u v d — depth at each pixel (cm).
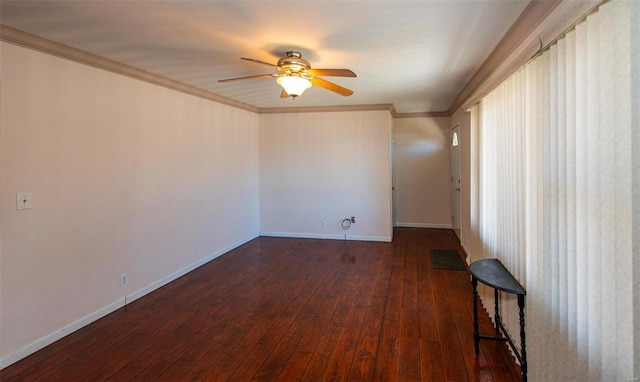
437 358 232
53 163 255
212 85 398
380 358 232
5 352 224
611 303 128
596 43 134
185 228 407
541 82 183
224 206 493
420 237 588
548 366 181
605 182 130
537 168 191
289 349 244
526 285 210
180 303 323
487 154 314
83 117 279
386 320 287
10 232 228
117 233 311
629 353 119
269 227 602
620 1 120
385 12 207
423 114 656
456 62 309
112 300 306
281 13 208
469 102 364
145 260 345
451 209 649
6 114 225
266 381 208
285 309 310
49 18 211
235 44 260
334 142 570
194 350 243
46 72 250
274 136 593
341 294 344
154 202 357
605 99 129
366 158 560
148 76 341
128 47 264
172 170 384
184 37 246
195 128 425
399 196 675
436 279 385
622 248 122
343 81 386
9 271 227
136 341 255
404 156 668
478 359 230
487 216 317
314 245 539
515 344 233
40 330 246
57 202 258
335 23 223
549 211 176
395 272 410
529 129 206
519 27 217
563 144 161
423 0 192
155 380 209
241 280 386
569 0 142
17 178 231
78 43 254
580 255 148
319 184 580
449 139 646
